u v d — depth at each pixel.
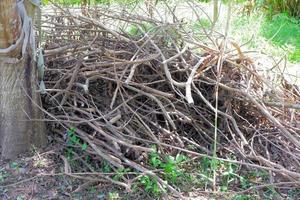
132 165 3.25
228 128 3.64
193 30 4.21
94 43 3.83
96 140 3.39
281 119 3.80
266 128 3.81
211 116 3.79
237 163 3.35
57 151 3.47
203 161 3.52
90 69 3.62
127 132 3.47
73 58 3.77
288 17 7.83
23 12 3.19
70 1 5.39
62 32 3.92
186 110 3.70
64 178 3.27
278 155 3.62
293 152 3.62
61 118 3.58
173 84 3.46
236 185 3.39
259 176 3.41
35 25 3.67
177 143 3.57
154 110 3.57
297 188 3.31
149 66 3.70
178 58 3.72
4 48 3.17
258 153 3.61
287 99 3.93
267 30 6.84
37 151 3.46
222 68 3.82
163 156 3.38
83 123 3.48
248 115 3.88
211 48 3.83
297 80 4.74
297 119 3.88
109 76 3.63
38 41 3.80
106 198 3.15
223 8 6.89
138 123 3.49
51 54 3.73
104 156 3.26
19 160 3.40
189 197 3.22
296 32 7.03
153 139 3.41
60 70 3.68
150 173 3.18
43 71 3.43
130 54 3.73
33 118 3.42
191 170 3.46
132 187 3.20
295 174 3.16
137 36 3.86
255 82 3.88
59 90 3.52
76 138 3.48
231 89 3.61
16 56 3.23
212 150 3.61
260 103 3.71
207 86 3.79
